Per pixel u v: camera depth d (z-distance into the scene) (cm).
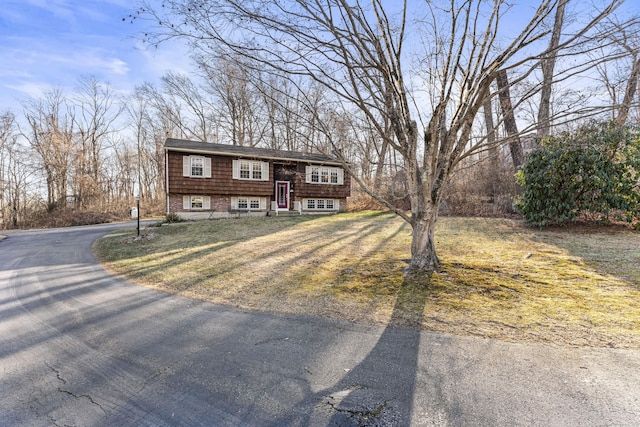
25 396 234
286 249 833
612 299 381
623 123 823
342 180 2034
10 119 2486
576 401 200
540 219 888
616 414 186
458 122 484
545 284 448
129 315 412
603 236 756
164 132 3153
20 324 389
